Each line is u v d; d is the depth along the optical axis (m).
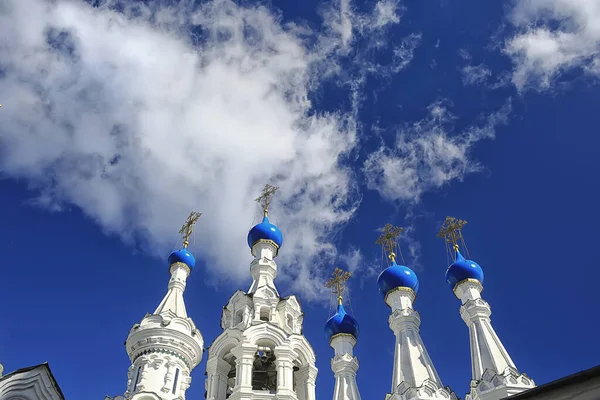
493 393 32.88
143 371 36.44
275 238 48.50
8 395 17.05
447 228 48.38
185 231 50.12
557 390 13.95
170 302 42.84
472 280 43.41
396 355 37.66
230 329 39.53
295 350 39.69
